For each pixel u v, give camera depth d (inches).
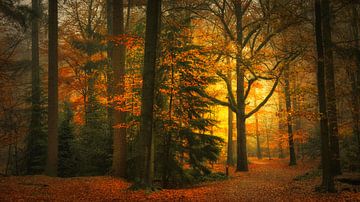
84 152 847.7
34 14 763.4
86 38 1166.3
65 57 1123.9
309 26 910.4
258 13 1031.6
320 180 671.1
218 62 957.8
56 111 728.3
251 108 1664.6
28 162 916.6
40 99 996.6
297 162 1355.8
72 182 606.2
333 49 658.8
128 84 718.5
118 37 683.4
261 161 1631.4
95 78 1078.4
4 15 738.8
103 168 837.8
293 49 820.0
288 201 490.0
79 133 924.0
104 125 885.2
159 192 565.9
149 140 575.8
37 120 930.1
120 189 572.7
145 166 574.9
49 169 711.7
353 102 673.6
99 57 1107.9
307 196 513.7
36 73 1224.2
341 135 680.4
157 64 690.2
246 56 1015.6
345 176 624.4
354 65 662.5
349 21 725.3
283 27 780.6
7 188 510.0
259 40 1014.4
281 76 925.8
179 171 737.0
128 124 723.4
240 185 731.4
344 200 460.4
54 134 722.2
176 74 709.9
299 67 829.8
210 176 919.0
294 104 1171.3
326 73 664.4
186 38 737.6
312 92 743.7
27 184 554.9
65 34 1176.2
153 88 578.9
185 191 610.5
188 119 737.6
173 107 725.3
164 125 699.4
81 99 1095.6
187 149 749.9
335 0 656.4
